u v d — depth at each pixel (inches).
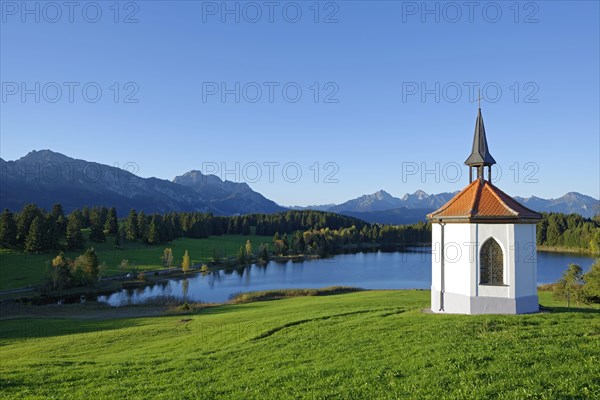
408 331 838.5
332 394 540.7
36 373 755.4
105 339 1213.7
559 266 4306.1
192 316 1696.6
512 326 812.6
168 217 7091.5
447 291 1047.6
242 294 2854.3
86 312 2274.9
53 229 4436.5
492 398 482.6
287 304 1893.5
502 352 637.3
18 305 2640.3
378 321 970.1
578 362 571.5
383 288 3100.4
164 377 695.1
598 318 877.8
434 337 770.8
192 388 618.8
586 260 4904.0
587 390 477.7
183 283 3786.9
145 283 3735.2
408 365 622.8
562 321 847.1
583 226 6510.8
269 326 1057.5
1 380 712.4
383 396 520.1
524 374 539.2
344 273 4232.3
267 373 660.1
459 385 526.6
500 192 1099.9
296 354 763.4
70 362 869.8
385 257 5935.0
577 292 1542.8
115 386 655.8
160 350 997.2
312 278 3929.6
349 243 7751.0
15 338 1396.4
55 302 2883.9
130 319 1726.1
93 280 3513.8
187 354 882.1
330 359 705.6
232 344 936.3
